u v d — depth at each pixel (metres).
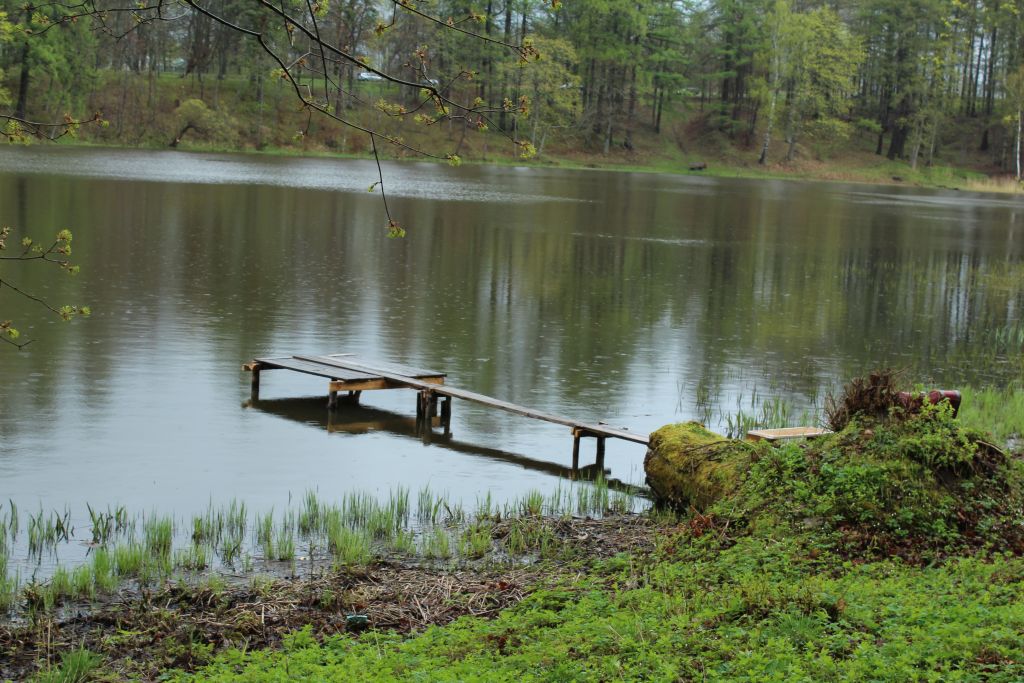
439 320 21.02
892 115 108.56
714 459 10.55
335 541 9.66
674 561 8.93
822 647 6.39
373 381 14.83
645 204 53.50
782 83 99.62
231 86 88.25
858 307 25.28
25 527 9.93
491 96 91.81
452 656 6.88
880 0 101.62
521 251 32.06
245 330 19.12
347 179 58.47
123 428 13.24
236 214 37.50
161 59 90.38
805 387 16.94
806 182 89.69
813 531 9.04
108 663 7.19
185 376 15.87
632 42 101.25
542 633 7.16
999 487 9.54
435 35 64.25
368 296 23.16
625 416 14.79
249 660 7.04
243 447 12.79
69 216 33.78
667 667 6.09
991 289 29.11
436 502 11.14
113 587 8.50
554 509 10.98
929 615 6.80
